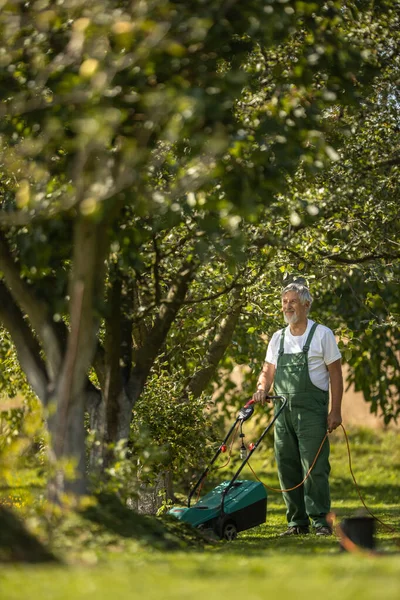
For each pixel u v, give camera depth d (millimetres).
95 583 6957
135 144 8992
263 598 6148
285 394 13320
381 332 25172
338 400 13180
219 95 9344
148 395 14477
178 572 7625
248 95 11859
